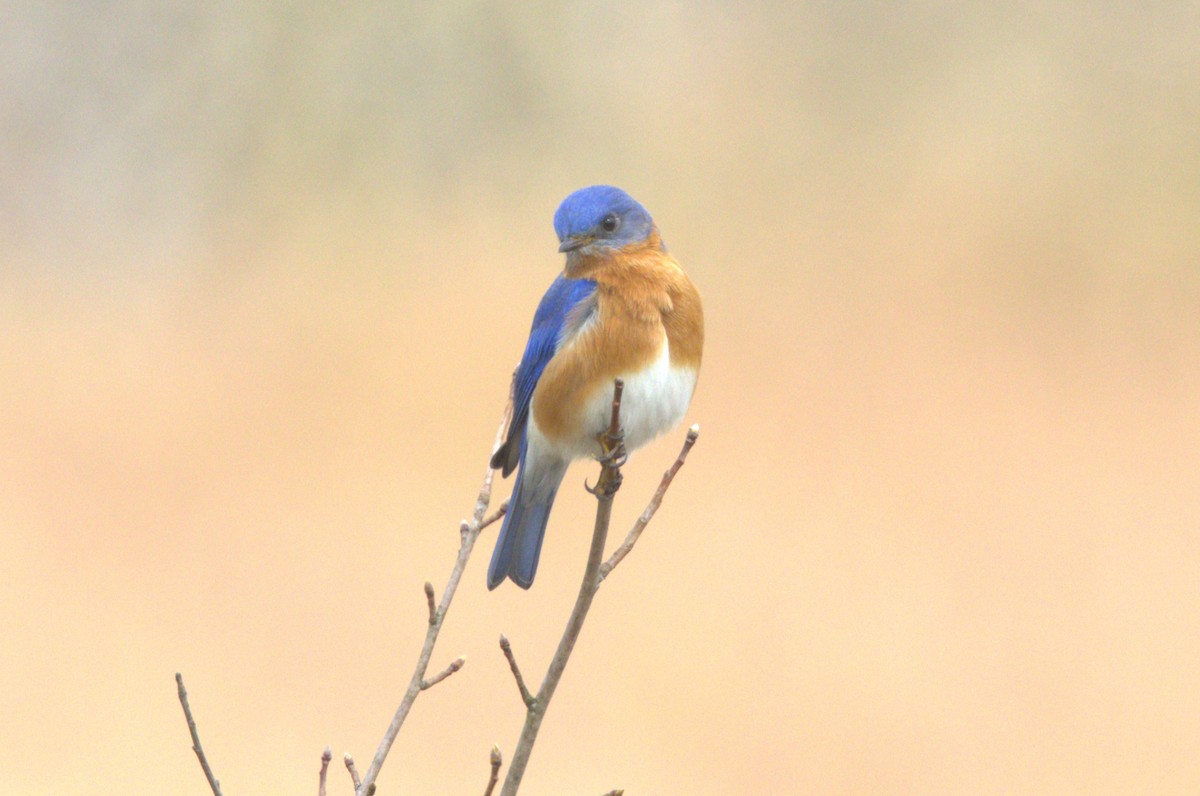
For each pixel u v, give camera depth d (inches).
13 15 742.5
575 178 749.3
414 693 160.2
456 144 738.2
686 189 762.2
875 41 819.4
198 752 152.9
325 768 157.2
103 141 741.9
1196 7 788.6
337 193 727.7
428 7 738.2
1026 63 807.7
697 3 840.3
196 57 738.8
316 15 733.3
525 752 163.6
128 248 732.0
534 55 751.1
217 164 734.5
